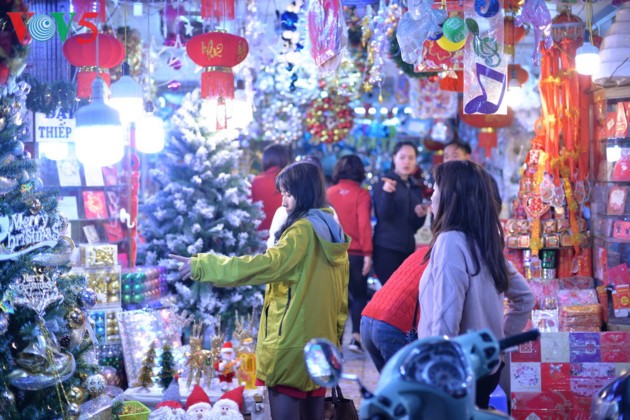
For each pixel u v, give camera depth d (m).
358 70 6.85
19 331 3.27
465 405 1.77
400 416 1.72
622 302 4.51
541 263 5.00
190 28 5.68
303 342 3.54
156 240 5.75
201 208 5.66
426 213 6.67
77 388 3.46
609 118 4.79
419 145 10.53
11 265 3.18
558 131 5.02
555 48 5.02
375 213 6.71
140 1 5.41
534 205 4.95
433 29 3.95
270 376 3.58
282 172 3.72
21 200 3.29
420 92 7.24
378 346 3.53
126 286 5.07
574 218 4.98
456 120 9.05
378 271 6.62
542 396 4.25
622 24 4.50
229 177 5.81
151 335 4.77
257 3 6.17
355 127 9.23
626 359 4.22
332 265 3.65
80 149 3.45
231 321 5.69
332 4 4.00
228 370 4.34
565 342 4.25
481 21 3.94
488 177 3.04
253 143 8.29
